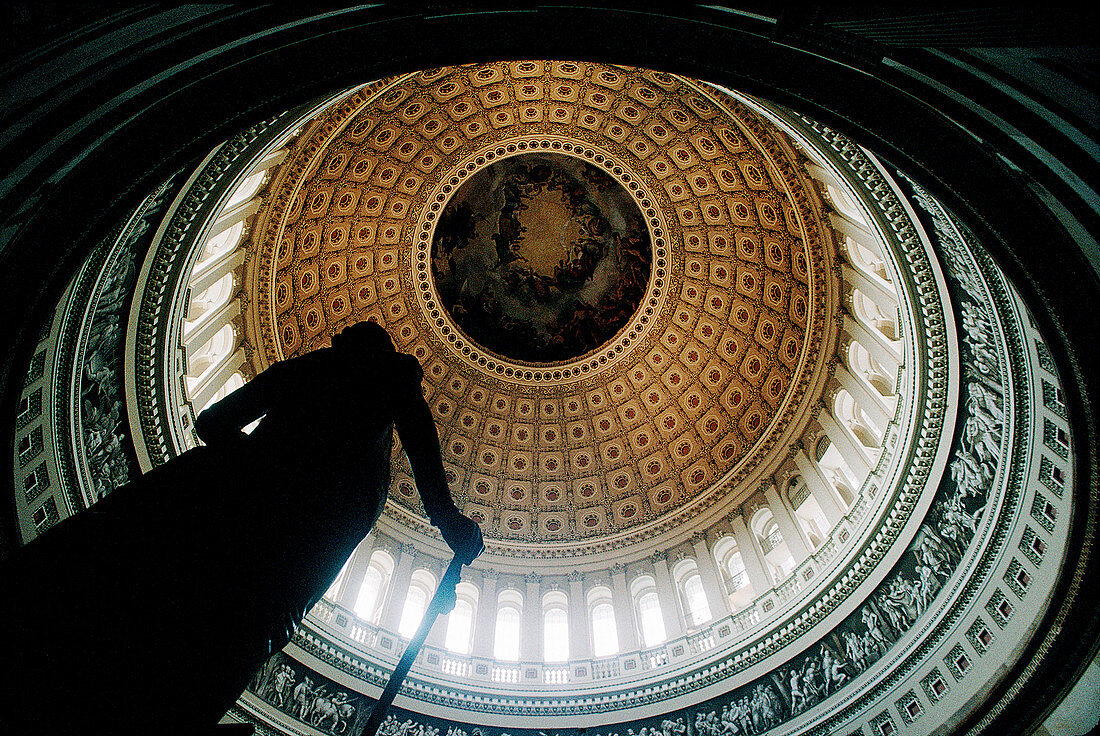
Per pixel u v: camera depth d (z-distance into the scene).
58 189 6.30
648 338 35.19
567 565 29.66
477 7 8.06
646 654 24.17
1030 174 7.23
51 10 4.32
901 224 14.52
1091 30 4.78
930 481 17.06
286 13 6.90
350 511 3.16
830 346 25.38
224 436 3.02
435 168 32.50
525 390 36.16
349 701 20.45
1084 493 10.02
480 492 34.09
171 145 7.17
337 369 3.63
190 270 15.59
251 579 2.55
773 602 22.06
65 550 2.26
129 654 2.12
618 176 33.06
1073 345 8.17
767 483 27.33
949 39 6.16
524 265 36.06
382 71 8.56
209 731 2.29
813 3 6.77
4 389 7.79
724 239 32.09
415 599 26.62
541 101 31.09
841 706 17.66
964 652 15.00
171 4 5.30
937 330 15.72
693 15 7.97
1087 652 11.05
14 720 1.80
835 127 8.72
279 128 14.64
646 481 33.31
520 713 21.97
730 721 19.94
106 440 14.37
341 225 30.98
